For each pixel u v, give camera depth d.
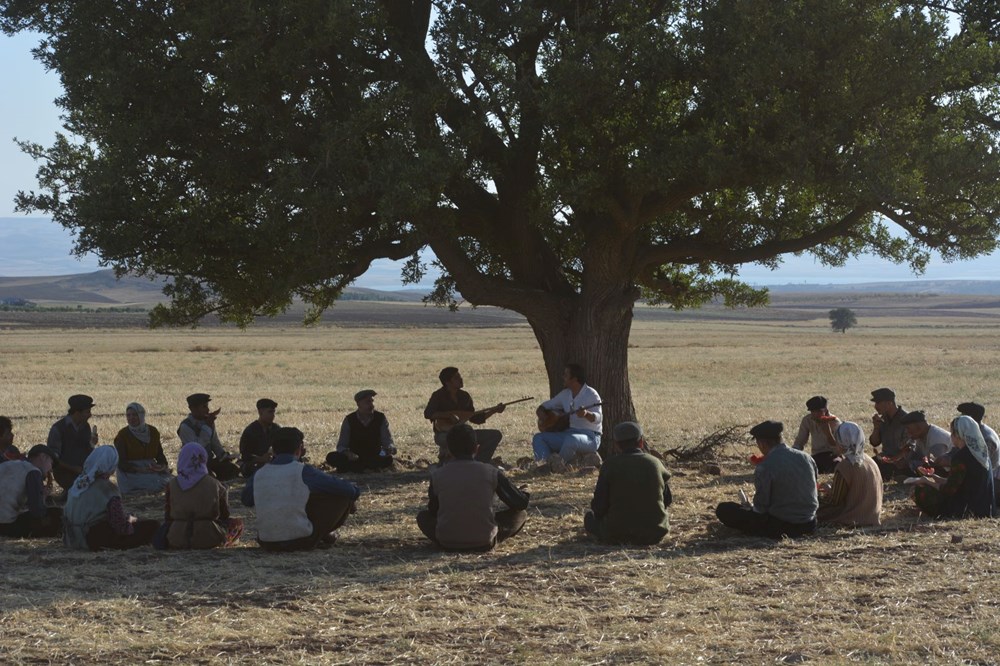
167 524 9.55
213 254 14.30
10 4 14.15
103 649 6.31
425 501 12.55
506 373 50.88
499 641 6.55
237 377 48.22
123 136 13.19
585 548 9.47
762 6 12.80
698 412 28.27
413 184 12.83
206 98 13.69
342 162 13.09
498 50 14.33
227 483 14.46
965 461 10.70
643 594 7.73
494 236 16.36
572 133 13.76
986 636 6.48
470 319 182.75
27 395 35.72
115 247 13.52
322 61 13.96
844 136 13.28
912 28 12.84
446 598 7.61
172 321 15.61
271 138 13.56
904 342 91.94
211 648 6.39
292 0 12.65
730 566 8.62
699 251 16.61
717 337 105.75
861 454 10.38
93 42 13.40
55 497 13.34
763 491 9.88
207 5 12.77
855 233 17.52
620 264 16.11
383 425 15.48
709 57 13.28
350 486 9.51
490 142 14.95
